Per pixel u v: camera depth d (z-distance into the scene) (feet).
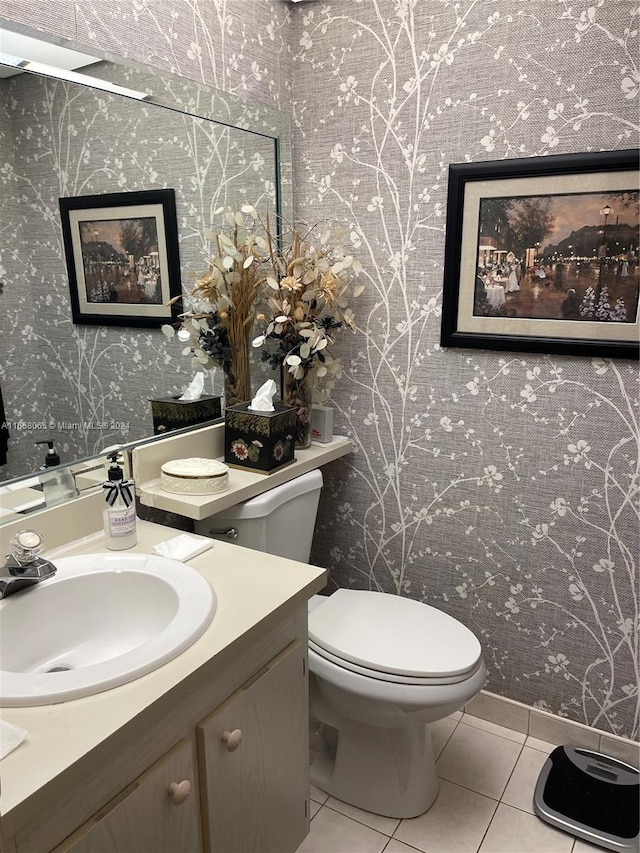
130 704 3.05
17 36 4.10
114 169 4.89
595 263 5.42
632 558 5.76
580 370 5.66
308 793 4.79
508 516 6.28
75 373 4.84
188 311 5.74
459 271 5.98
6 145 4.18
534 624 6.37
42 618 4.00
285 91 6.52
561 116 5.33
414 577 6.96
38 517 4.54
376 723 5.28
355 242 6.54
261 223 6.44
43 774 2.64
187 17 5.40
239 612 3.87
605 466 5.72
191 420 5.96
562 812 5.57
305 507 6.25
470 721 6.83
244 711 3.85
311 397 6.56
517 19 5.35
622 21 4.97
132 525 4.67
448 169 5.87
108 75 4.70
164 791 3.31
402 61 5.92
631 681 6.00
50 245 4.55
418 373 6.45
